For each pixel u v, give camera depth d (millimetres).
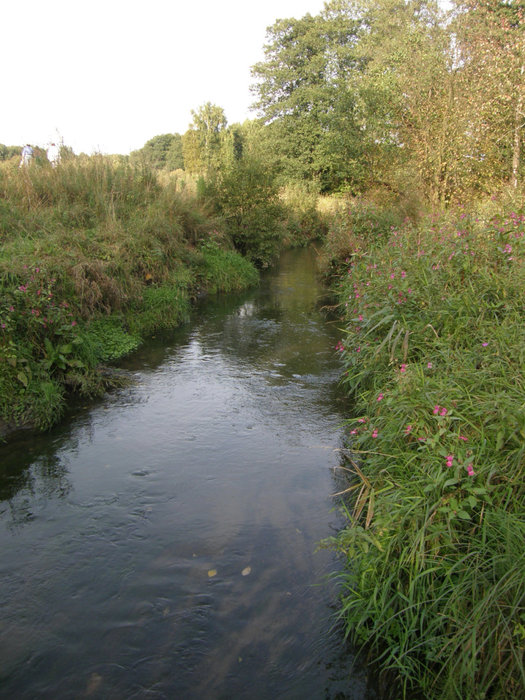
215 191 15281
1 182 10203
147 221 10695
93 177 11688
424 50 16031
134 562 3398
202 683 2580
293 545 3557
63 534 3676
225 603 3062
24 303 6078
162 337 8680
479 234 5758
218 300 11711
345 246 11852
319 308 10922
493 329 4363
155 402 6000
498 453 3021
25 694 2510
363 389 5727
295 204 23828
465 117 14109
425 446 3252
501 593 2348
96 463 4641
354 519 3469
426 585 2732
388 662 2678
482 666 2330
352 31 33062
